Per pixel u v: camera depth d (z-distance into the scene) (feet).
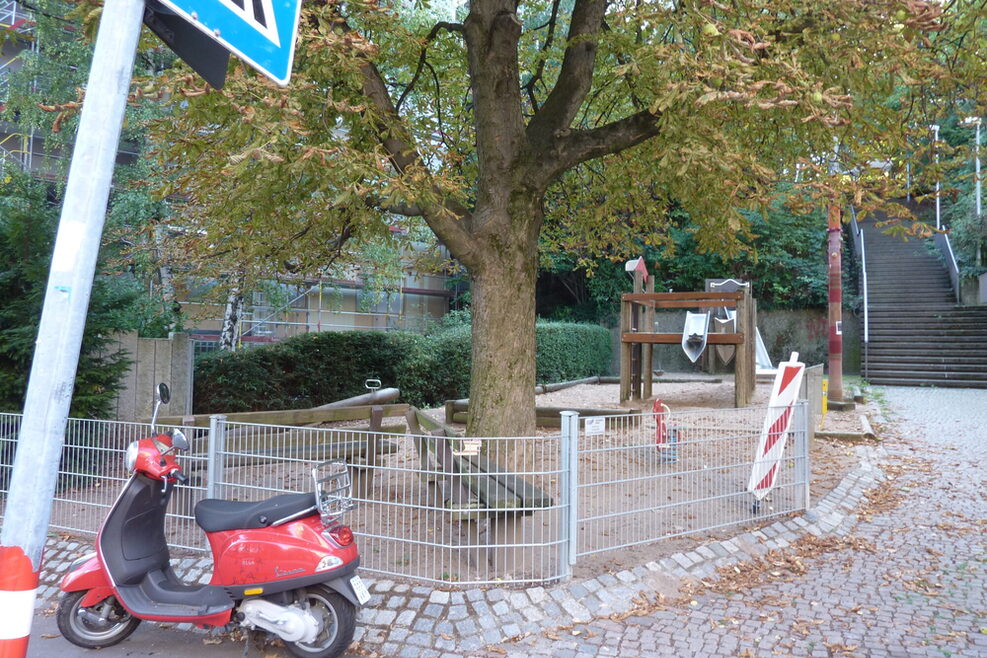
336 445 16.85
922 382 50.83
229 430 16.48
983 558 16.92
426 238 46.91
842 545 18.07
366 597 11.76
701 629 13.24
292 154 18.38
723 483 18.80
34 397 5.64
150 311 36.52
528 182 22.02
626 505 16.98
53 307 5.68
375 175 17.56
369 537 16.26
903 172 23.31
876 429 32.35
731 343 37.45
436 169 25.80
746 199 20.22
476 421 21.59
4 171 30.48
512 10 22.18
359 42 16.17
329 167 16.61
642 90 25.05
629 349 41.60
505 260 21.77
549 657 12.23
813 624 13.44
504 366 21.62
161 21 6.84
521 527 14.94
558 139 22.34
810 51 19.33
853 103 17.99
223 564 11.82
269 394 39.29
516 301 21.86
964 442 29.66
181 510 17.03
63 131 37.29
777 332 71.20
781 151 24.40
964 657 12.09
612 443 16.66
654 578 15.11
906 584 15.43
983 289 59.21
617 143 22.39
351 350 43.32
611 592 14.38
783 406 19.33
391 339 45.29
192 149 19.12
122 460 17.26
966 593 14.89
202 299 40.04
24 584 5.61
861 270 66.90
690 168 20.80
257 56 7.34
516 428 21.48
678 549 16.55
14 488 5.62
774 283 70.95
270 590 11.55
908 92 23.80
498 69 21.77
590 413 31.63
